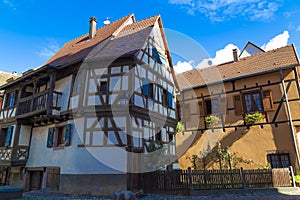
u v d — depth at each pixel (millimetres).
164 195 7543
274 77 11398
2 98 13297
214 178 7965
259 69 12148
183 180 7656
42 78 10453
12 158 10180
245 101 12078
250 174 8305
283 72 11250
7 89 12805
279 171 8438
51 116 9156
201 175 7891
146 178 8148
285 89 10945
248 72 12391
